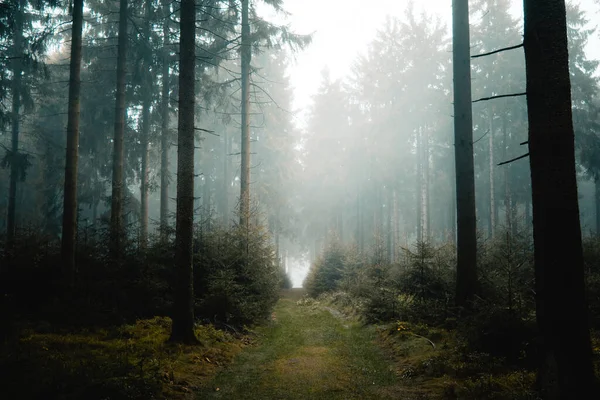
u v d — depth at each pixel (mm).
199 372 8047
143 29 20703
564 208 5434
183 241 10219
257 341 11656
